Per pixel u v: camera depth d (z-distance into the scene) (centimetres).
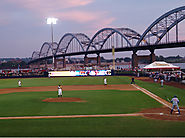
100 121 1708
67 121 1720
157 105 2348
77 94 3347
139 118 1792
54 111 2105
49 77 8262
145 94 3173
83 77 8194
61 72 8781
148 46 12312
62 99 2856
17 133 1448
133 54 13275
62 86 4738
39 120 1767
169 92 3334
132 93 3322
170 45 10850
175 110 2089
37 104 2508
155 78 5416
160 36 12800
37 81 6456
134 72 8269
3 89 4294
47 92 3697
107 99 2797
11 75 8706
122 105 2366
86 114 1956
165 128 1512
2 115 1967
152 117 1823
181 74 5356
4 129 1538
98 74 8975
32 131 1486
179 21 11325
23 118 1842
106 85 4753
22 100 2825
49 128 1546
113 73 9019
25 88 4444
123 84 4891
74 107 2289
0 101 2773
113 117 1831
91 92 3572
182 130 1466
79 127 1556
